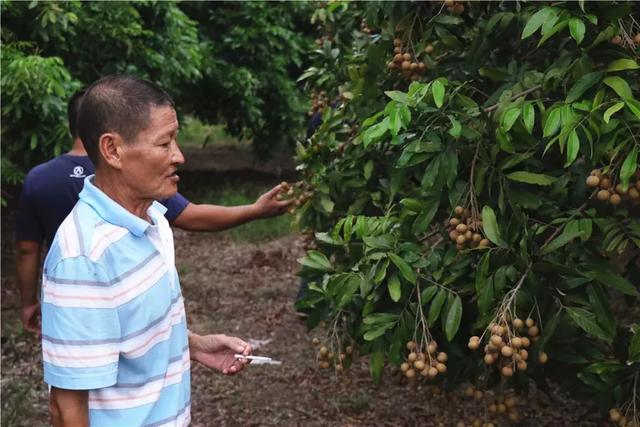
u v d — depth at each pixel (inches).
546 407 152.8
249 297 236.1
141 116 66.9
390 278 91.6
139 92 67.3
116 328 65.3
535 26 82.1
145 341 67.4
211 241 304.5
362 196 115.3
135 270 66.4
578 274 85.0
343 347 109.6
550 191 92.6
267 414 158.1
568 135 80.0
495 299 89.0
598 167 88.6
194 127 627.2
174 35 302.0
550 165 98.7
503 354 81.4
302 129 402.3
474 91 104.0
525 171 91.4
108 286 64.7
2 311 220.5
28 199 121.2
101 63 279.7
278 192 125.9
